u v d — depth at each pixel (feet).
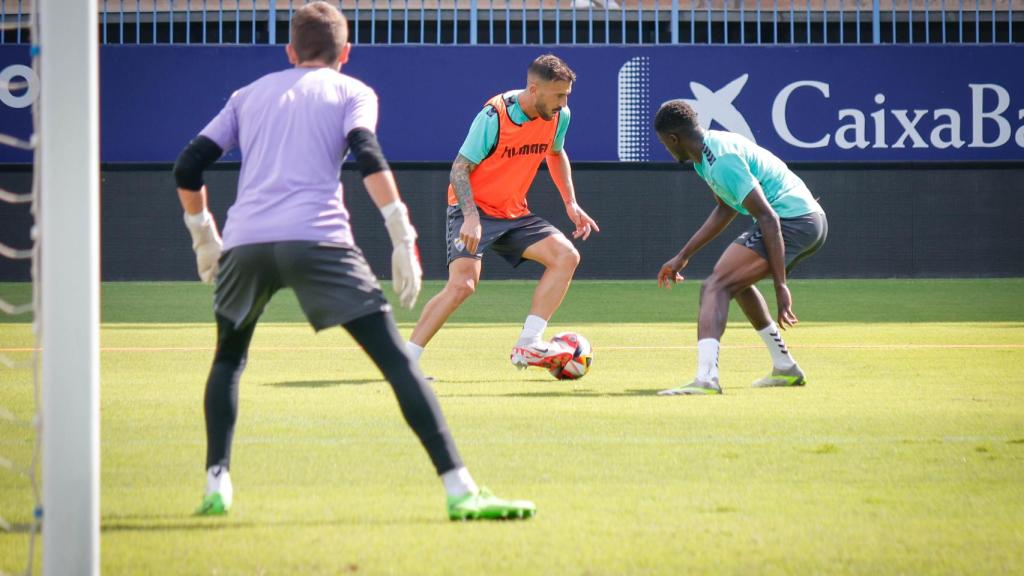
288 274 40.50
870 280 199.82
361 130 41.14
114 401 74.49
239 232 40.91
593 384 84.23
